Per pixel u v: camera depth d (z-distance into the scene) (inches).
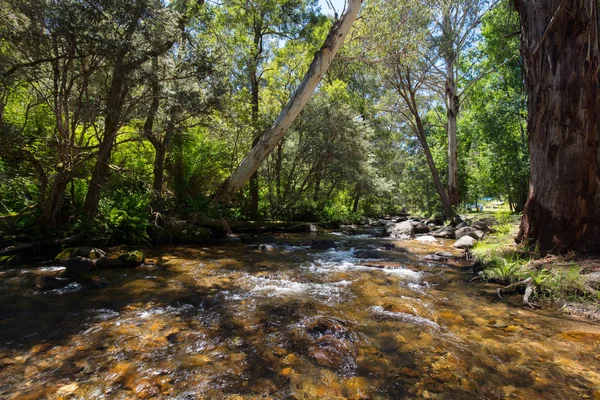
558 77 223.1
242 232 481.1
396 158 1259.8
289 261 283.7
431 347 119.6
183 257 285.3
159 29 240.7
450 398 89.8
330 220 666.2
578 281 170.9
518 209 754.8
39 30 206.2
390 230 534.0
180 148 452.1
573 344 121.1
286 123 435.8
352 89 880.9
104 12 215.3
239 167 455.2
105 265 231.8
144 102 269.1
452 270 251.6
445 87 811.4
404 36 506.6
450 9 633.6
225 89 296.5
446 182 1034.7
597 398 88.8
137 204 339.3
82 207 299.4
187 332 131.9
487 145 819.4
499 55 630.5
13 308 154.9
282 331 133.6
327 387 95.0
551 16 227.8
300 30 596.7
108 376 99.7
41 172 270.7
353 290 194.2
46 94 267.0
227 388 94.3
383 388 94.7
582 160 213.9
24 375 99.4
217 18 465.7
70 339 124.1
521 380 98.0
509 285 188.1
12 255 242.7
